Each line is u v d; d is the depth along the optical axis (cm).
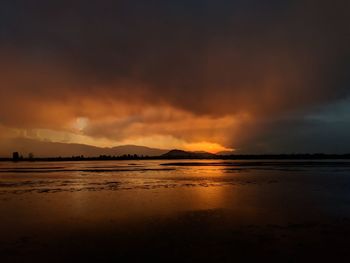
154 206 2556
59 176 6125
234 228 1844
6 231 1809
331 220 2038
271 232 1755
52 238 1666
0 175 6500
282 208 2452
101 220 2064
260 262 1323
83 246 1531
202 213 2270
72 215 2223
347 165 10788
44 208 2506
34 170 8756
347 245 1523
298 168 8638
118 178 5516
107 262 1334
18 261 1348
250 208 2453
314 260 1336
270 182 4512
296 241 1587
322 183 4331
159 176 5938
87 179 5338
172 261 1340
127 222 2005
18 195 3291
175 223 1972
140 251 1457
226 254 1412
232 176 5750
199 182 4606
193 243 1565
